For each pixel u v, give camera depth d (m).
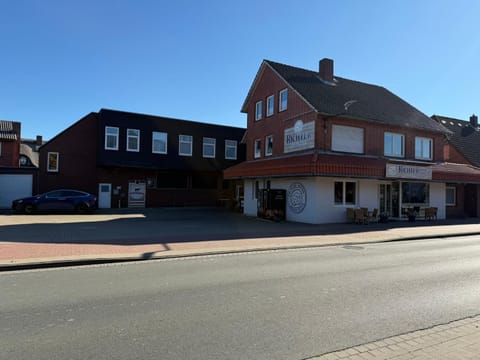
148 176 30.28
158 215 23.17
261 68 25.05
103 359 3.90
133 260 9.37
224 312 5.39
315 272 8.12
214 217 22.09
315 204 18.62
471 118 33.00
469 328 4.82
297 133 20.91
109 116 28.31
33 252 9.68
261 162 22.66
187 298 6.07
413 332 4.68
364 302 5.91
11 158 32.69
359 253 10.86
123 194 29.28
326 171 17.33
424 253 10.91
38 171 27.31
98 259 8.99
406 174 19.75
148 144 29.88
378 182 20.62
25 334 4.56
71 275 7.71
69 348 4.16
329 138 19.69
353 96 23.39
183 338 4.45
